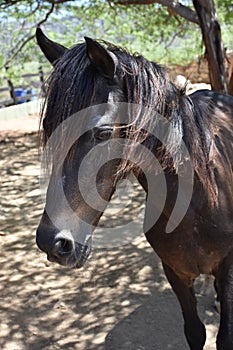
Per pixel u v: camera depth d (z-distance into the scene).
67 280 3.69
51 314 3.24
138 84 1.75
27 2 7.33
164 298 3.38
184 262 2.16
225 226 2.10
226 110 2.47
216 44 5.24
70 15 8.81
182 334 2.96
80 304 3.35
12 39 8.73
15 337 3.00
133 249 4.12
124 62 1.77
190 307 2.40
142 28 9.15
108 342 2.91
